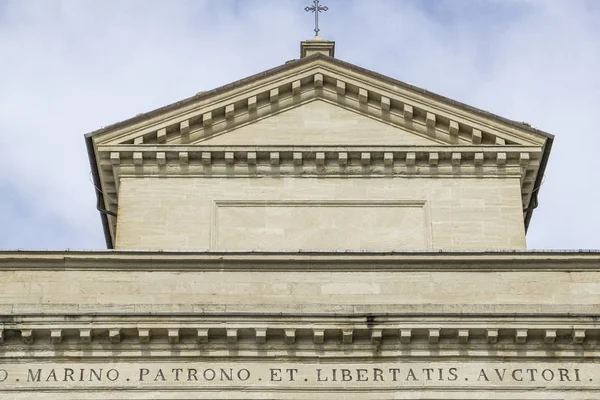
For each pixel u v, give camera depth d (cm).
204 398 5541
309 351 5606
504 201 6306
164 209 6262
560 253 5862
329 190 6306
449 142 6425
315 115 6481
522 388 5569
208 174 6331
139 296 5784
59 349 5594
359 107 6494
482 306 5706
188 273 5831
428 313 5612
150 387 5547
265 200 6281
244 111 6469
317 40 6706
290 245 6203
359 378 5578
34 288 5784
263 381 5566
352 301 5791
